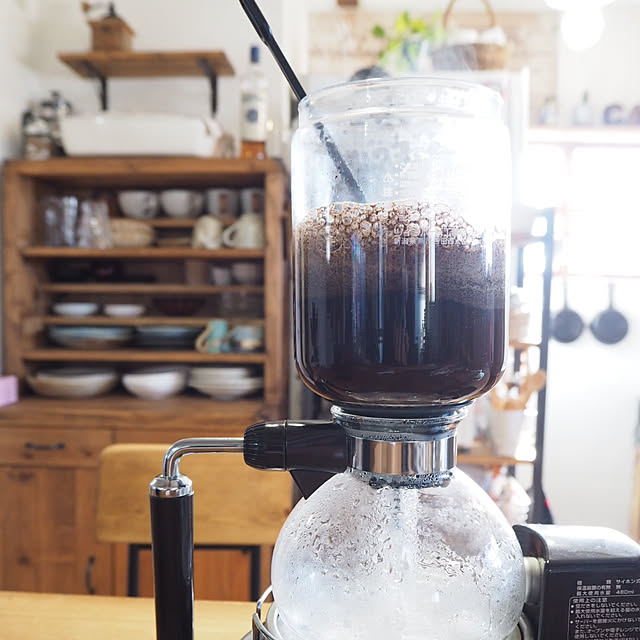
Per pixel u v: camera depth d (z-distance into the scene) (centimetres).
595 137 314
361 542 48
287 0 236
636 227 317
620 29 306
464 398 46
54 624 83
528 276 305
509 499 206
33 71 247
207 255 220
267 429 51
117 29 223
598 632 55
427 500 49
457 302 43
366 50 308
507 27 307
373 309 43
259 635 50
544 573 55
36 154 226
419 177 42
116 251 221
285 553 50
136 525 116
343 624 46
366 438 48
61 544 205
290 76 49
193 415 202
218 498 118
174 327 231
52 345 243
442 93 43
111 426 204
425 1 300
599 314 314
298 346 49
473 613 46
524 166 211
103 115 212
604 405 316
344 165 43
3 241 223
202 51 221
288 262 242
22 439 205
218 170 214
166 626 51
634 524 306
